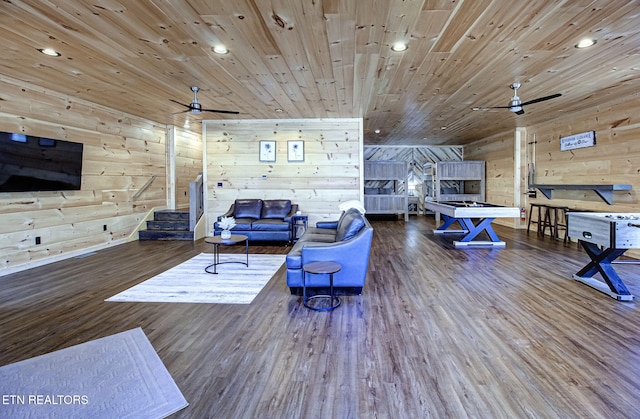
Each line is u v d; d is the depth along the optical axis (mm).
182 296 3330
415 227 8453
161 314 2885
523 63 3527
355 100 5168
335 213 6809
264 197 6883
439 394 1791
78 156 4926
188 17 2562
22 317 2801
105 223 5660
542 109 5598
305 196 6832
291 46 3104
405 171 10070
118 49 3162
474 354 2199
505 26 2701
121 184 6004
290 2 2350
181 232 6438
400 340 2400
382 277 3977
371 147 11766
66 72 3818
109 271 4238
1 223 4000
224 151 6871
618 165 4977
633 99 4691
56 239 4734
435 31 2787
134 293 3412
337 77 4012
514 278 3869
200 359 2152
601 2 2340
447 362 2105
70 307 3027
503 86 4352
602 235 3162
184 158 7914
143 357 2176
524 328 2570
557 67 3637
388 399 1754
